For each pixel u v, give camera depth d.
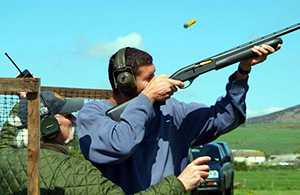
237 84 3.87
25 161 3.35
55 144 3.46
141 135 3.53
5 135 3.65
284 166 81.25
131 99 3.73
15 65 3.52
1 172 3.37
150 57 3.77
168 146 3.90
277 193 26.88
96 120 3.64
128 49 3.78
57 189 3.19
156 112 3.89
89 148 3.59
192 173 3.44
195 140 4.07
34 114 2.97
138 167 3.74
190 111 4.04
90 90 4.88
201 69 3.89
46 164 3.26
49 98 3.47
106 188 3.22
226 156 19.62
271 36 3.79
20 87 2.95
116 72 3.75
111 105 3.85
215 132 4.04
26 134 3.58
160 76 3.70
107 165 3.69
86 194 3.19
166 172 3.84
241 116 3.99
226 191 21.67
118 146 3.48
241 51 3.82
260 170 78.12
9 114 3.67
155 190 3.34
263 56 3.81
